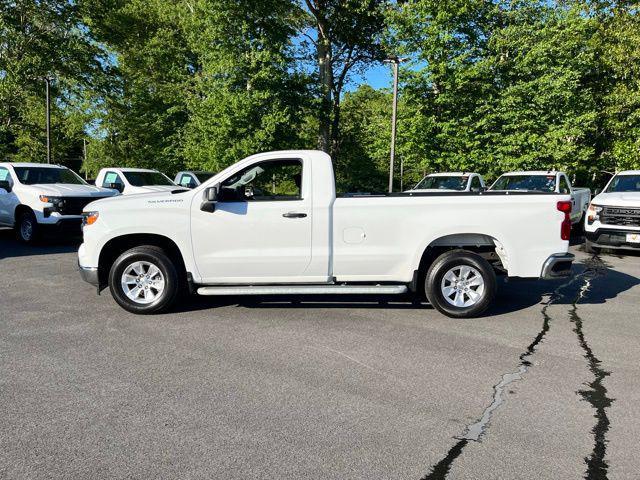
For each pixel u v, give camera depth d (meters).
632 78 21.16
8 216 11.48
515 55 19.52
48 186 11.12
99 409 3.42
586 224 10.60
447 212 5.66
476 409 3.47
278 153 5.80
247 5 21.47
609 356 4.54
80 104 30.20
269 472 2.70
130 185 14.35
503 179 14.27
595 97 21.92
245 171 5.82
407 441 3.04
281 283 5.84
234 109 21.34
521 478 2.66
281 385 3.84
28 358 4.35
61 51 26.08
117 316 5.70
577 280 8.05
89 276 5.80
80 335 5.00
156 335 5.03
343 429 3.17
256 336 5.03
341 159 32.66
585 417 3.36
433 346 4.77
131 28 30.88
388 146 21.03
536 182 13.60
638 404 3.56
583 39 21.05
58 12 26.05
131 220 5.70
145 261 5.73
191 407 3.46
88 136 32.00
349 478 2.65
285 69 22.39
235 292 5.66
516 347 4.77
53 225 10.65
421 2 19.02
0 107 27.88
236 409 3.44
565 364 4.33
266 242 5.71
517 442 3.03
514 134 18.84
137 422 3.24
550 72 19.03
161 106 31.36
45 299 6.42
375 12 26.84
